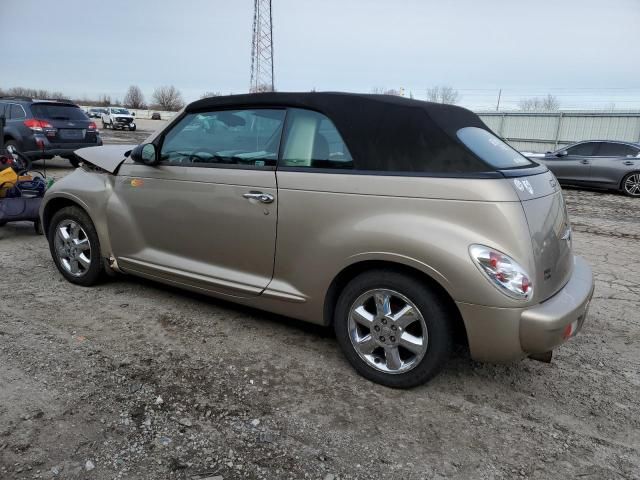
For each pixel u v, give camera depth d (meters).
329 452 2.50
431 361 2.90
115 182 4.21
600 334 4.05
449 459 2.49
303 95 3.33
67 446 2.44
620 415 2.94
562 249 3.06
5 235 6.41
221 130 3.64
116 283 4.70
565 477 2.41
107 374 3.10
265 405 2.87
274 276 3.42
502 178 2.74
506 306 2.64
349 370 3.29
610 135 25.12
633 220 9.26
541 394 3.12
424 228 2.77
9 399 2.78
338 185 3.05
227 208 3.52
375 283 2.99
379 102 3.12
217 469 2.34
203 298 4.42
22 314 3.92
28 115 11.59
